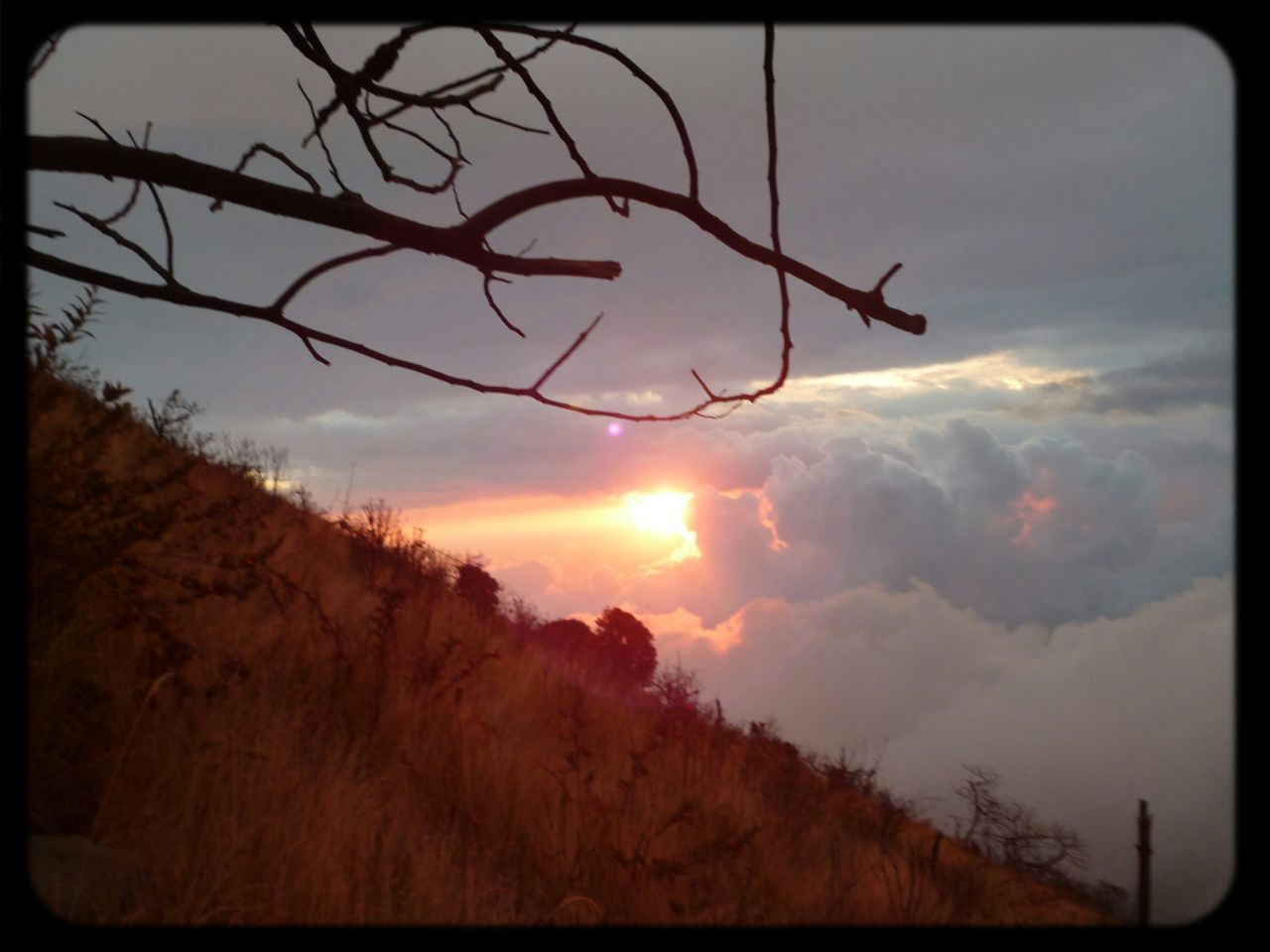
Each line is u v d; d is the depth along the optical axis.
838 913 5.32
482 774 5.97
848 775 8.40
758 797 7.48
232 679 5.40
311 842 4.19
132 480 4.89
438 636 8.18
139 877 3.65
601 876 5.26
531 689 8.20
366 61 2.54
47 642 4.38
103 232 2.32
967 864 6.11
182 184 2.16
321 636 6.79
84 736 4.35
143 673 4.80
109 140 2.15
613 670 10.50
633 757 6.28
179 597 5.31
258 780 4.52
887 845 7.27
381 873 4.31
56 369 4.53
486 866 4.99
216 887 3.63
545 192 2.14
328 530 10.13
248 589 5.50
